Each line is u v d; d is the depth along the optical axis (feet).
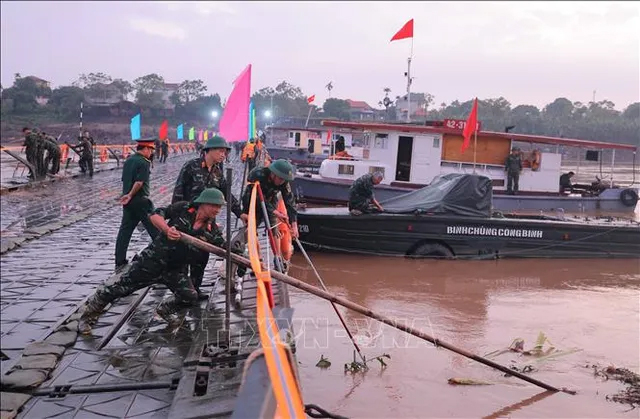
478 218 38.68
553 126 203.82
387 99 129.08
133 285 20.56
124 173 28.53
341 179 62.13
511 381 17.84
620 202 63.87
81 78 381.60
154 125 349.00
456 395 16.81
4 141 254.88
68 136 279.90
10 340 20.03
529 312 25.71
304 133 123.75
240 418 3.85
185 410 12.98
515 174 63.41
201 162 23.53
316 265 36.27
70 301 24.89
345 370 18.54
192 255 20.53
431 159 62.49
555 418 15.48
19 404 14.28
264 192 24.59
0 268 31.22
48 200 60.90
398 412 15.62
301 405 4.63
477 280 32.53
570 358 19.86
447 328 23.44
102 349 18.17
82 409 14.32
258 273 6.88
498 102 250.57
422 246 38.50
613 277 33.40
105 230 43.80
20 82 373.81
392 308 26.37
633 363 19.30
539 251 38.81
